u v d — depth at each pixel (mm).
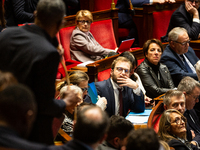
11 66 3975
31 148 2889
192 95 8680
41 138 4066
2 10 7254
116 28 14586
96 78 9320
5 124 2947
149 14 14867
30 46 3982
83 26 12078
